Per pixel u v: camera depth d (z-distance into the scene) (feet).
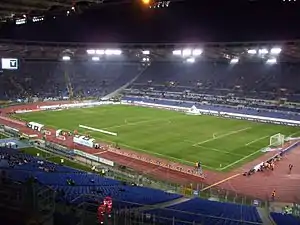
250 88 255.91
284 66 263.29
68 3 78.38
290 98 233.35
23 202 47.80
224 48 236.84
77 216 48.57
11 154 112.68
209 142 155.22
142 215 56.90
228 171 120.06
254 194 100.27
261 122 207.41
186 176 114.11
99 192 75.61
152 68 320.09
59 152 131.54
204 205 78.13
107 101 278.87
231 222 61.67
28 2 73.56
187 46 246.06
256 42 214.90
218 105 245.86
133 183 101.19
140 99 280.51
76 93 295.69
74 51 291.99
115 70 331.77
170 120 204.85
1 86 277.85
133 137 161.27
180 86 284.00
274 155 138.62
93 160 124.47
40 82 298.56
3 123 187.83
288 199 96.68
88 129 175.63
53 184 78.18
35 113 220.64
